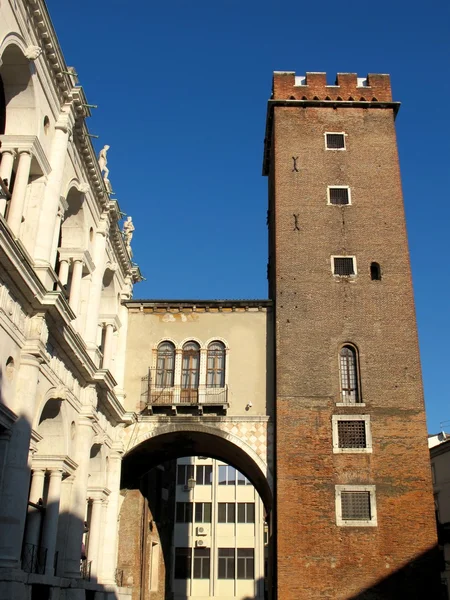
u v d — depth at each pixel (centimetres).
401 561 3412
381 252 4091
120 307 4144
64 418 2977
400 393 3750
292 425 3691
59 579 2786
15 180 2538
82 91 2966
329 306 3953
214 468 8144
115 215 3744
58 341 2827
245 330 4044
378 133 4409
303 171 4288
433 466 5822
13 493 2314
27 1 2473
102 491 3578
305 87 4522
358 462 3603
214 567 7738
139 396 3966
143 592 4659
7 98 2645
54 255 2811
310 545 3450
